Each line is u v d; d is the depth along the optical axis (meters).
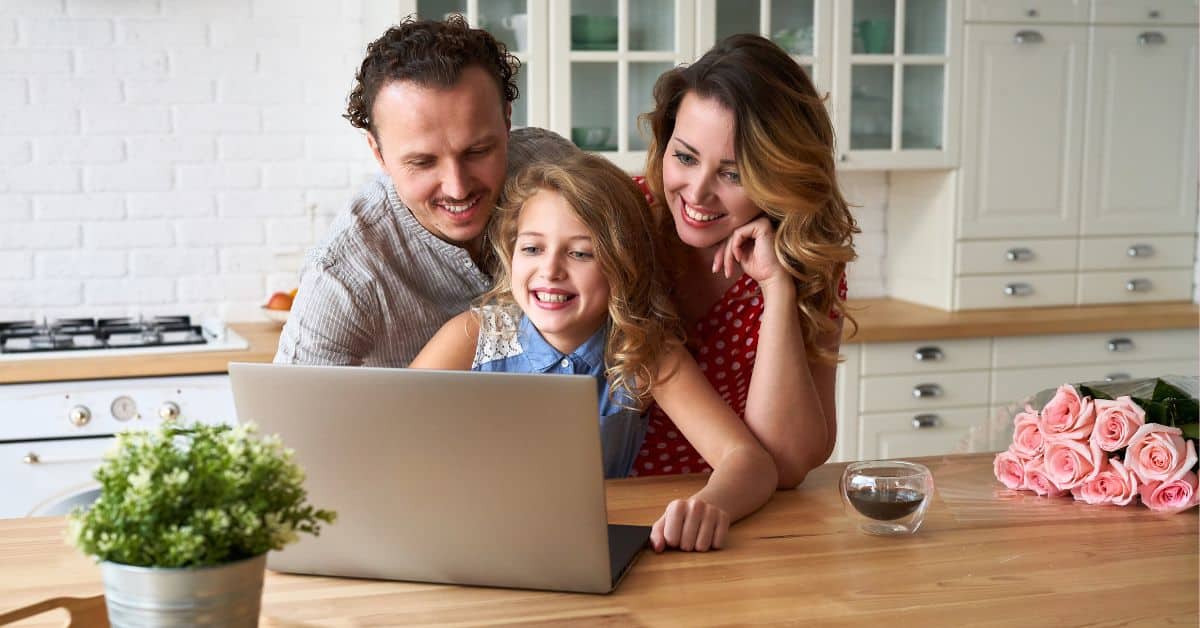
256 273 3.80
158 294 3.73
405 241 2.04
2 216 3.58
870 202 4.39
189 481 1.04
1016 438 1.84
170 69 3.65
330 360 2.08
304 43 3.75
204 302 3.77
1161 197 4.25
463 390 1.32
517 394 1.30
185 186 3.71
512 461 1.33
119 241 3.68
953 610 1.33
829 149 1.88
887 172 4.40
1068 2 4.07
